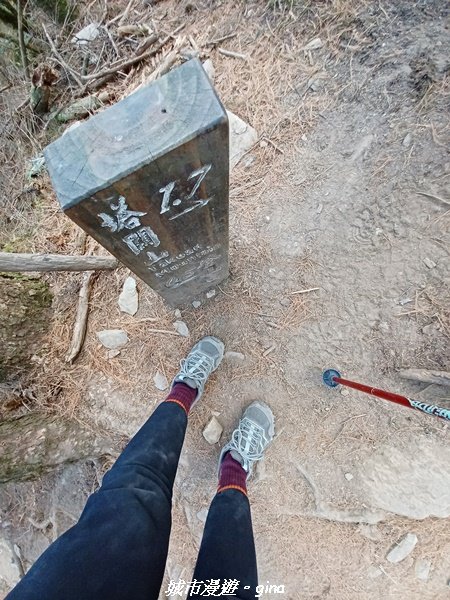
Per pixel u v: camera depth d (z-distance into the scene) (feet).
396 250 5.75
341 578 6.20
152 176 2.77
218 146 2.80
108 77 8.21
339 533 6.07
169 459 4.20
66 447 6.50
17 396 6.72
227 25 7.16
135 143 2.58
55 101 8.55
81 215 2.86
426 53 5.66
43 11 9.76
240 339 6.24
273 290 6.21
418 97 5.67
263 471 6.15
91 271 6.91
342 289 5.96
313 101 6.29
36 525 7.38
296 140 6.32
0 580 7.63
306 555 6.24
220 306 6.33
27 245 7.26
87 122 2.61
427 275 5.61
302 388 6.01
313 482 5.98
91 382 6.67
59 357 6.79
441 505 5.58
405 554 5.91
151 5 8.43
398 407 5.69
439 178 5.50
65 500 7.13
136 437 4.35
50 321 6.94
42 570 2.82
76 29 9.52
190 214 3.57
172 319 6.48
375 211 5.85
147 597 2.95
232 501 4.49
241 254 6.36
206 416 6.26
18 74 9.22
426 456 5.59
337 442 5.89
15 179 8.00
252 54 6.81
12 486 7.47
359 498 5.84
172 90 2.57
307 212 6.17
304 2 6.45
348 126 6.06
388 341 5.74
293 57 6.49
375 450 5.76
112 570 2.89
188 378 5.70
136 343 6.59
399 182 5.73
